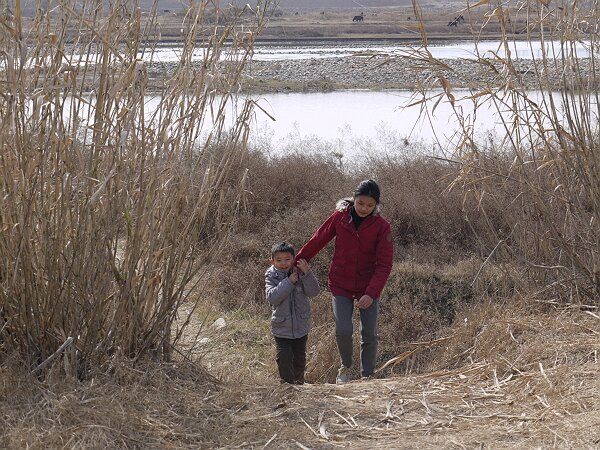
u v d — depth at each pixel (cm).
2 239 629
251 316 1316
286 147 2355
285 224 1695
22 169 623
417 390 673
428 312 1435
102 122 638
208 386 671
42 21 638
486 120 2816
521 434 571
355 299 863
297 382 904
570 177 842
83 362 645
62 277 643
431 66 842
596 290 836
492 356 743
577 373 657
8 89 611
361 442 568
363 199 812
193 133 698
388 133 2742
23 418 548
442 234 1711
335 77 5175
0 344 645
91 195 640
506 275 909
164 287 687
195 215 696
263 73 5412
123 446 539
